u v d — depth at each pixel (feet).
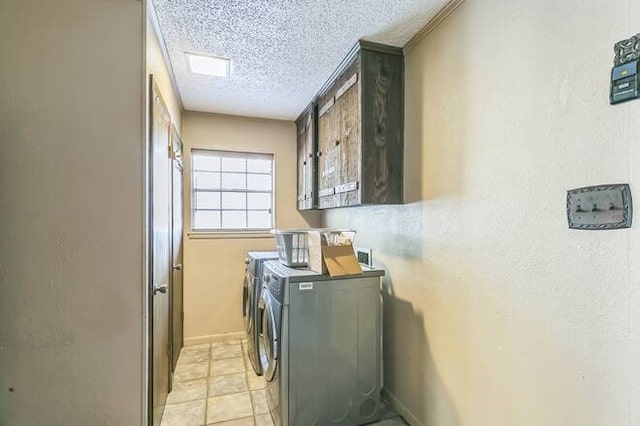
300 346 6.29
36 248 4.75
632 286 3.22
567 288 3.81
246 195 12.04
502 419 4.67
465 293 5.38
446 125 5.84
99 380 4.94
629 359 3.24
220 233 11.44
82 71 4.88
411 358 6.83
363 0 5.53
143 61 5.12
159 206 6.39
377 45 6.91
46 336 4.77
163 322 6.97
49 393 4.79
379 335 6.91
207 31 6.44
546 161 4.05
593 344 3.54
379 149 6.99
